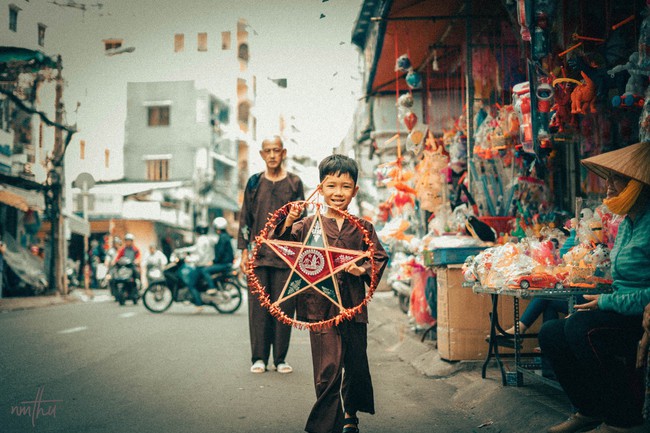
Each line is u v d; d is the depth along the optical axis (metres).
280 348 5.80
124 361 6.40
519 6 4.68
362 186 16.14
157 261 17.05
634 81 4.18
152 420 4.04
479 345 5.52
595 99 4.72
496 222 5.96
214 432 3.77
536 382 4.74
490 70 7.20
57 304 16.53
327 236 3.49
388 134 11.85
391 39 8.77
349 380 3.54
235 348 7.37
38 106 18.53
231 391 4.94
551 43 4.96
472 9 7.29
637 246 3.01
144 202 32.22
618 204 3.05
